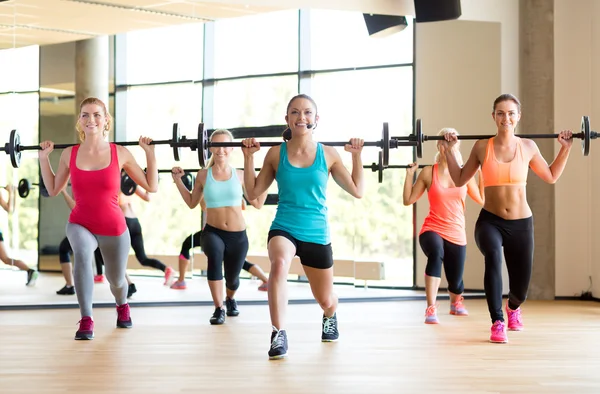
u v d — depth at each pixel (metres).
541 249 7.38
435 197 5.73
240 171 5.71
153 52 7.11
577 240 7.46
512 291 5.03
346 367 3.86
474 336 4.96
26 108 7.00
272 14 7.28
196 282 7.05
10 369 3.83
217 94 7.21
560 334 5.06
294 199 4.11
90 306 4.86
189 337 4.91
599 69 7.26
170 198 7.07
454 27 7.58
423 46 7.58
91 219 4.80
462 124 7.63
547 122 7.31
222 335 5.00
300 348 4.45
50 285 6.95
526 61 7.37
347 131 7.29
